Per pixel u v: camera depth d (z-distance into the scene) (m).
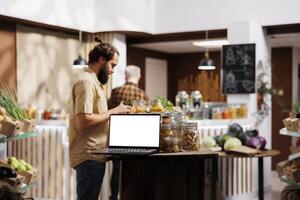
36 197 5.39
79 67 6.26
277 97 8.96
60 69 7.32
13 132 3.42
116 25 7.22
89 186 3.29
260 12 6.77
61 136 5.31
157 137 3.05
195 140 3.13
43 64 6.99
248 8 6.86
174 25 7.49
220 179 5.57
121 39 7.63
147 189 3.08
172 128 3.13
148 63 9.83
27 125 3.77
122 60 7.66
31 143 5.42
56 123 5.73
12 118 3.63
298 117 3.83
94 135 3.29
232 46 6.67
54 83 7.22
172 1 7.50
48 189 5.35
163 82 10.41
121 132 3.14
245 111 6.35
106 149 3.06
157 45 8.90
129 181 3.15
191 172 3.01
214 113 5.96
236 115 6.23
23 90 6.64
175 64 10.64
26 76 6.70
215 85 10.07
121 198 3.21
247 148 4.68
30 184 3.69
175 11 7.48
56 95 7.26
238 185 5.73
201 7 7.24
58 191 5.32
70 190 5.29
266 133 6.81
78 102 3.21
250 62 6.54
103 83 3.44
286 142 8.83
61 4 6.73
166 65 10.52
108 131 3.23
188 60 10.49
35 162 5.40
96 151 2.95
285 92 8.92
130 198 3.14
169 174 3.03
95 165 3.28
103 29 7.29
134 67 5.34
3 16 5.90
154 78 10.07
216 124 5.64
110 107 5.23
